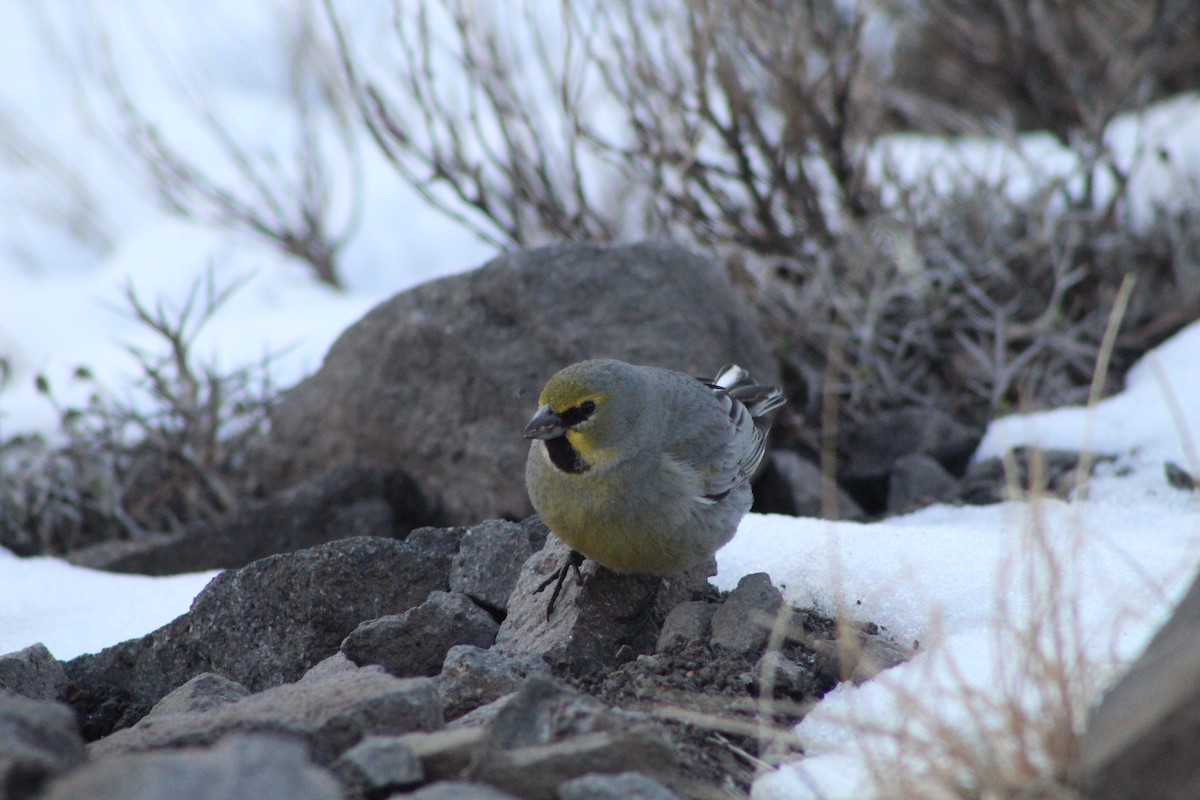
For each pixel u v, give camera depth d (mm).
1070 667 5867
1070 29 17688
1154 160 16312
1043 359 13336
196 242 17609
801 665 7027
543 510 7707
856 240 13742
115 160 20250
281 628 7906
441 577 8242
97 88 21016
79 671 7953
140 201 20031
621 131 16922
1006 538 8031
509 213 15172
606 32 15250
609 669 7359
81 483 12617
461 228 18281
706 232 14320
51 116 21250
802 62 14094
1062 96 17672
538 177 14719
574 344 11422
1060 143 17688
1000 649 5609
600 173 16031
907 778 5219
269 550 11344
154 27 22891
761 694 6527
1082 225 14180
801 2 14164
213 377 12875
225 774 4430
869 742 5855
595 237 14422
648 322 11703
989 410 13023
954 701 5969
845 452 12789
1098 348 13492
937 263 13781
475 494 11445
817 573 7938
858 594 7645
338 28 14258
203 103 19625
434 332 11781
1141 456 10797
